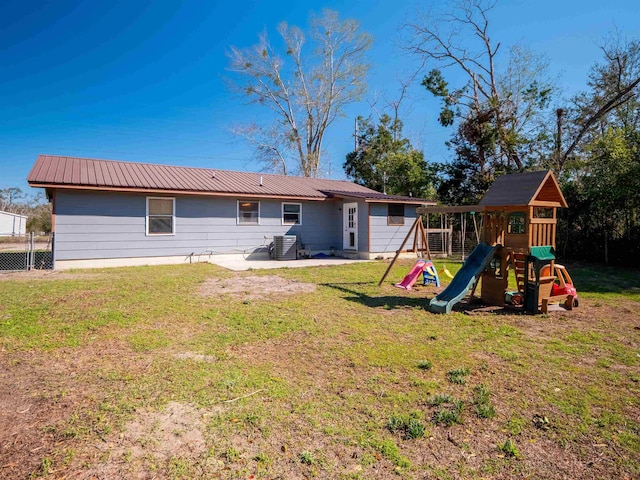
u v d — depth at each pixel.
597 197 12.12
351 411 2.73
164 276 9.41
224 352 3.97
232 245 13.62
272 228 14.49
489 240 6.68
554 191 6.36
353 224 15.18
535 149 19.31
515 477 2.04
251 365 3.61
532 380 3.31
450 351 4.04
